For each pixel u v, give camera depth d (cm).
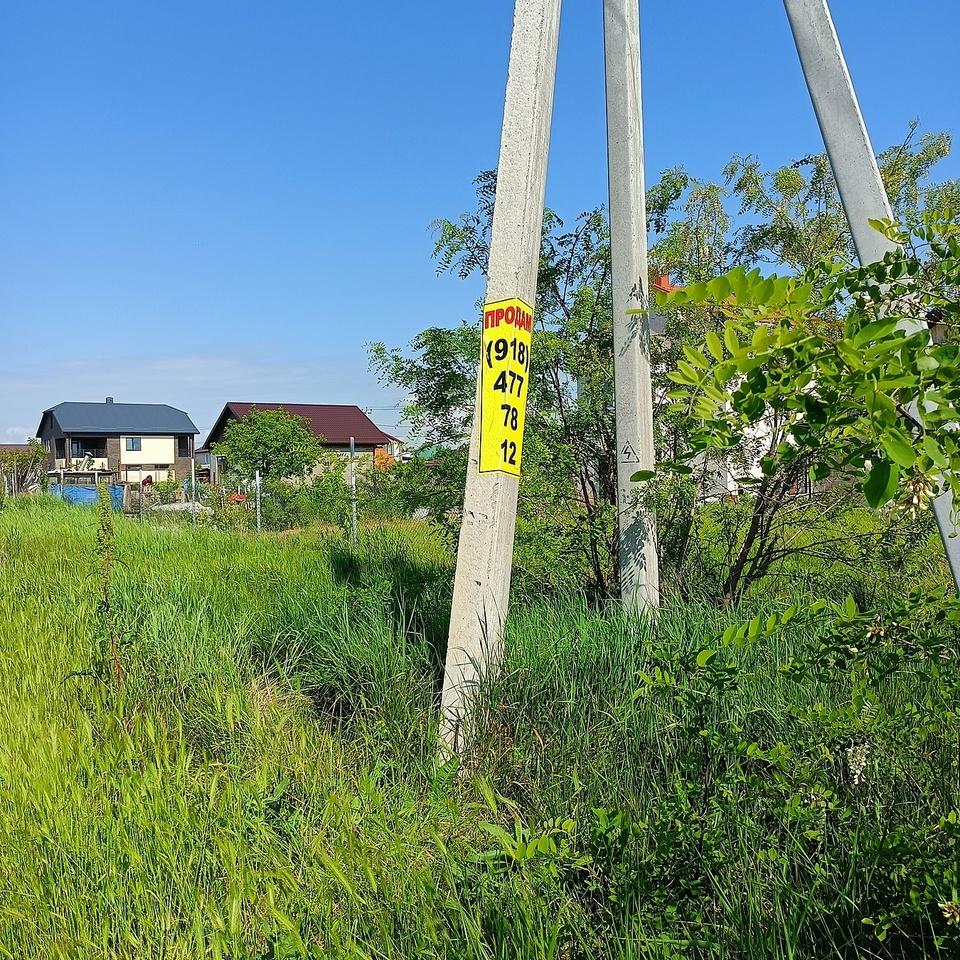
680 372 190
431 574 773
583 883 301
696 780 341
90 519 1670
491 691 436
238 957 281
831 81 443
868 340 169
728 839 297
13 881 326
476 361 706
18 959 291
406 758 427
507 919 278
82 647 617
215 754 449
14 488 3703
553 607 605
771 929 264
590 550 677
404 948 280
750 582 670
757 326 185
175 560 1020
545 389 703
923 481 192
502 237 457
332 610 627
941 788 315
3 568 1028
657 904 272
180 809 360
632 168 595
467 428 743
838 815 299
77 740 451
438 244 735
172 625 643
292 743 444
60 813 362
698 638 484
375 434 6444
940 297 221
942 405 176
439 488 752
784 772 310
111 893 314
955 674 281
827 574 690
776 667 441
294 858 338
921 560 631
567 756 399
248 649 603
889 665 279
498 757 407
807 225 743
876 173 436
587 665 477
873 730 312
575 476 705
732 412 189
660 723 400
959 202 711
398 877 307
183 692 530
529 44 455
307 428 3741
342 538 1105
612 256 602
